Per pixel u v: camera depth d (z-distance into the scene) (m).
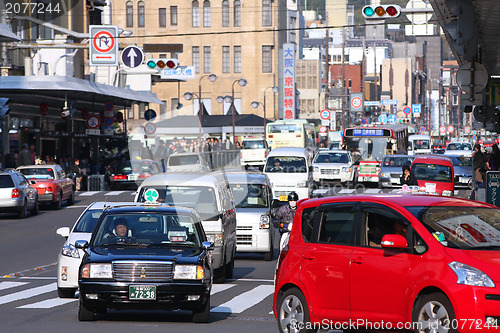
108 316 36.50
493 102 72.56
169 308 33.09
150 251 34.06
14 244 71.69
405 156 123.94
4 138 131.38
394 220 27.11
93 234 35.47
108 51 106.69
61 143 152.50
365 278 26.91
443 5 52.75
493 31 60.66
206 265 34.19
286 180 98.50
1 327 32.59
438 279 24.91
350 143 150.88
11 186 91.62
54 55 162.00
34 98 135.88
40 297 43.59
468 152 175.62
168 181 35.12
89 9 180.12
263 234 60.88
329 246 28.39
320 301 28.22
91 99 149.00
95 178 130.12
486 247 26.09
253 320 35.78
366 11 61.53
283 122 186.12
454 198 28.64
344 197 28.83
